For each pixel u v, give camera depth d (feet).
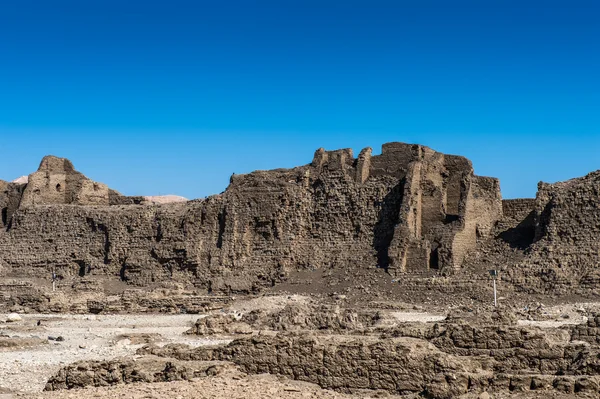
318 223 386.93
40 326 295.28
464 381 130.00
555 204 333.42
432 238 352.08
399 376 138.51
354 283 351.87
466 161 375.66
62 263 434.71
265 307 325.01
